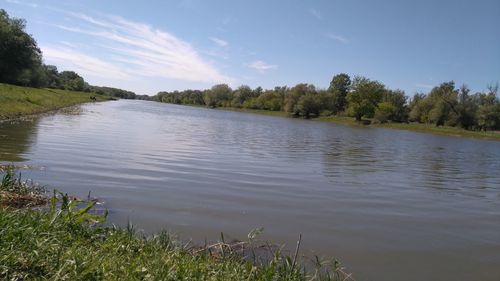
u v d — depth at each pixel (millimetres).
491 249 10734
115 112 69250
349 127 91500
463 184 22141
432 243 10906
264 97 156875
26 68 87062
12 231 6324
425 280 8438
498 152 50812
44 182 13766
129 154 22375
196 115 91500
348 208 14102
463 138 82688
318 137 51312
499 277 8844
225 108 167375
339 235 10953
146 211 11625
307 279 7461
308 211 13203
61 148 21969
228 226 10945
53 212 8047
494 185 22734
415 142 58188
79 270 5656
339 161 27578
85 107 73188
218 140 35938
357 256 9492
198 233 10156
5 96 43281
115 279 5684
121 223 10297
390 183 20203
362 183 19422
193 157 23531
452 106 103250
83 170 16562
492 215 14852
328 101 126938
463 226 12930
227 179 17562
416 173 25078
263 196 14836
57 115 45594
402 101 121188
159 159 21594
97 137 29156
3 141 22203
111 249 7215
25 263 5648
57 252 6148
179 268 6488
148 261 6688
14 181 11680
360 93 117562
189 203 12922
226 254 8461
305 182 18391
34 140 23984
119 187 14227
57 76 151750
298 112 129125
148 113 79438
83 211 8383
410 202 16047
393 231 11719
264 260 8492
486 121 97812
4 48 81250
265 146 33938
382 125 107312
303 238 10461
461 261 9695
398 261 9391
